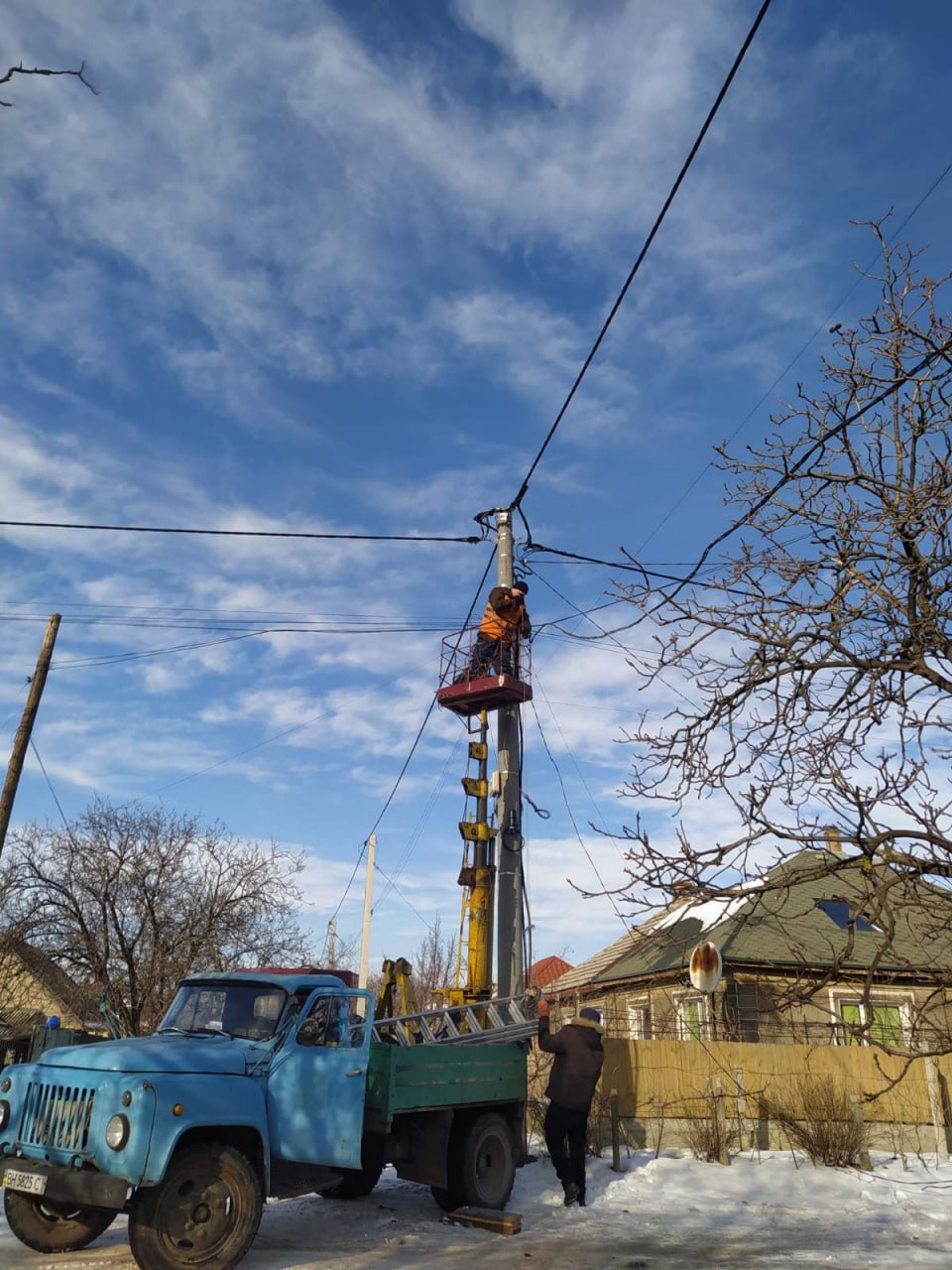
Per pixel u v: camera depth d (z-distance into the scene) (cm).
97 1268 691
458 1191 927
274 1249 772
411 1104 896
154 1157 657
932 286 609
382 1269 699
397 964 1299
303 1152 769
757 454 670
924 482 571
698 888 534
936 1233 889
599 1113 1278
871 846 512
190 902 2344
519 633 1437
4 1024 2256
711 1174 1145
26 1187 677
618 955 2303
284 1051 787
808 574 610
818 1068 1379
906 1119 1383
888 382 608
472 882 1331
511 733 1365
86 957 2267
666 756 608
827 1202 1045
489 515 1480
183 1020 846
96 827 2341
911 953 1616
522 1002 1152
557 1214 960
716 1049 1365
